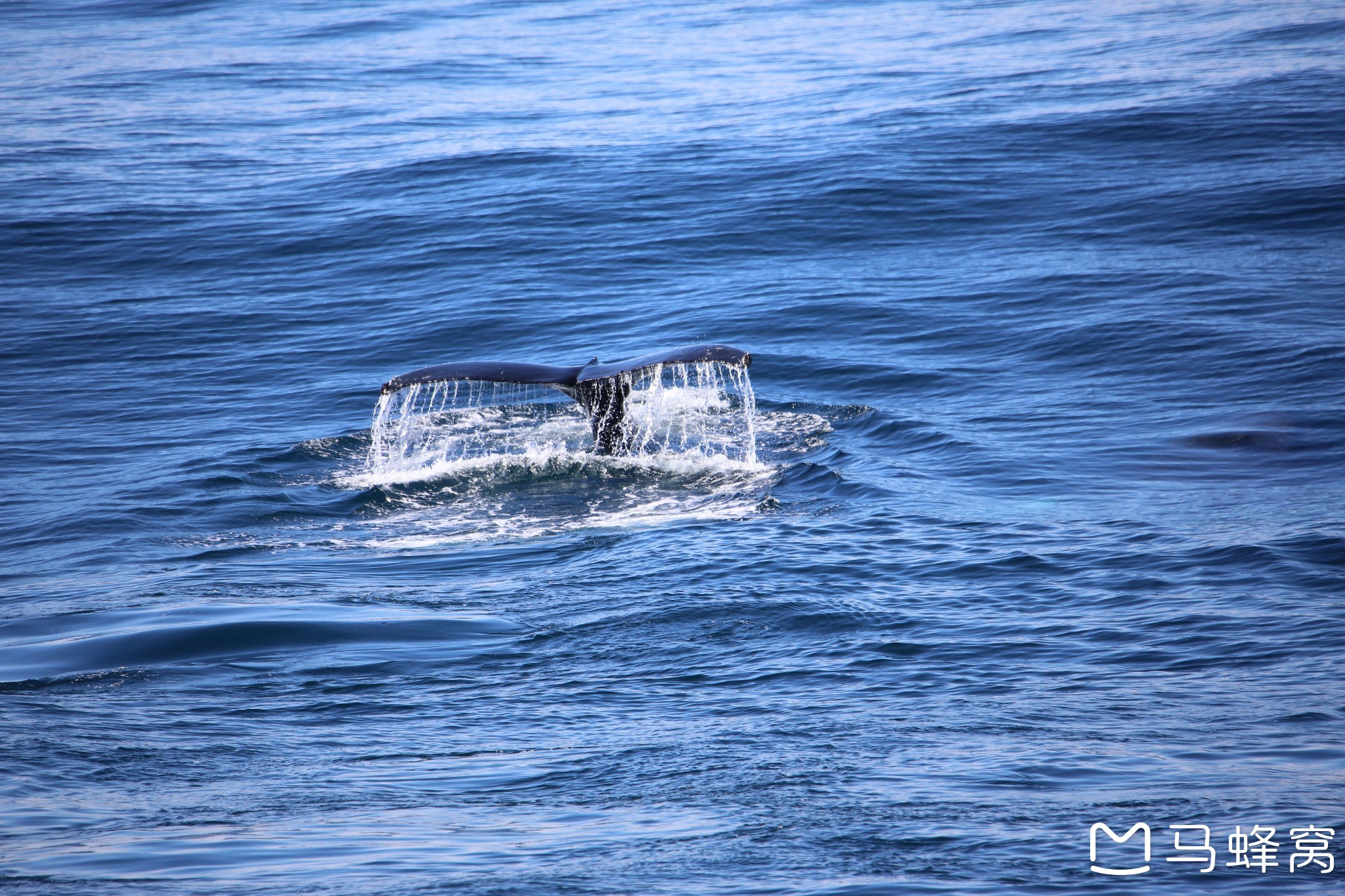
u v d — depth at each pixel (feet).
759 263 307.78
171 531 165.78
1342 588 125.18
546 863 70.85
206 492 180.65
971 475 175.01
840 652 114.52
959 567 137.59
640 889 66.80
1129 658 110.11
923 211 339.77
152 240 343.46
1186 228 310.24
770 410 212.23
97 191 389.39
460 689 108.68
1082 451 184.24
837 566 139.03
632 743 94.27
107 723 101.14
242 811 81.51
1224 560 135.44
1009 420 201.05
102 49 647.97
